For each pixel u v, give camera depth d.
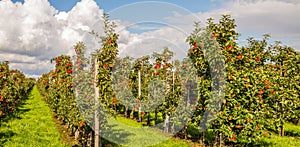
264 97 13.89
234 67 11.97
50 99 23.97
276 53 17.47
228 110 11.77
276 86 16.45
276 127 16.84
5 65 22.62
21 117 19.44
